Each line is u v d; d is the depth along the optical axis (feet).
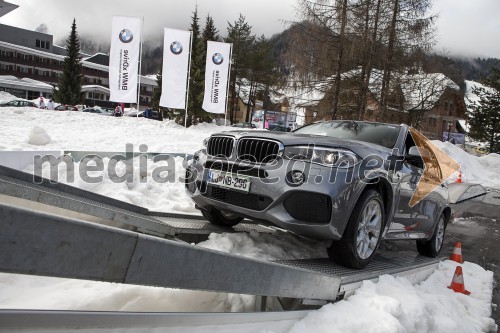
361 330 7.73
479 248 20.43
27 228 4.64
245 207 11.03
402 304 8.92
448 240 21.66
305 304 8.72
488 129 156.46
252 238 12.76
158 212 14.43
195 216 15.16
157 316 6.26
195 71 101.40
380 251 15.93
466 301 12.02
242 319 7.33
